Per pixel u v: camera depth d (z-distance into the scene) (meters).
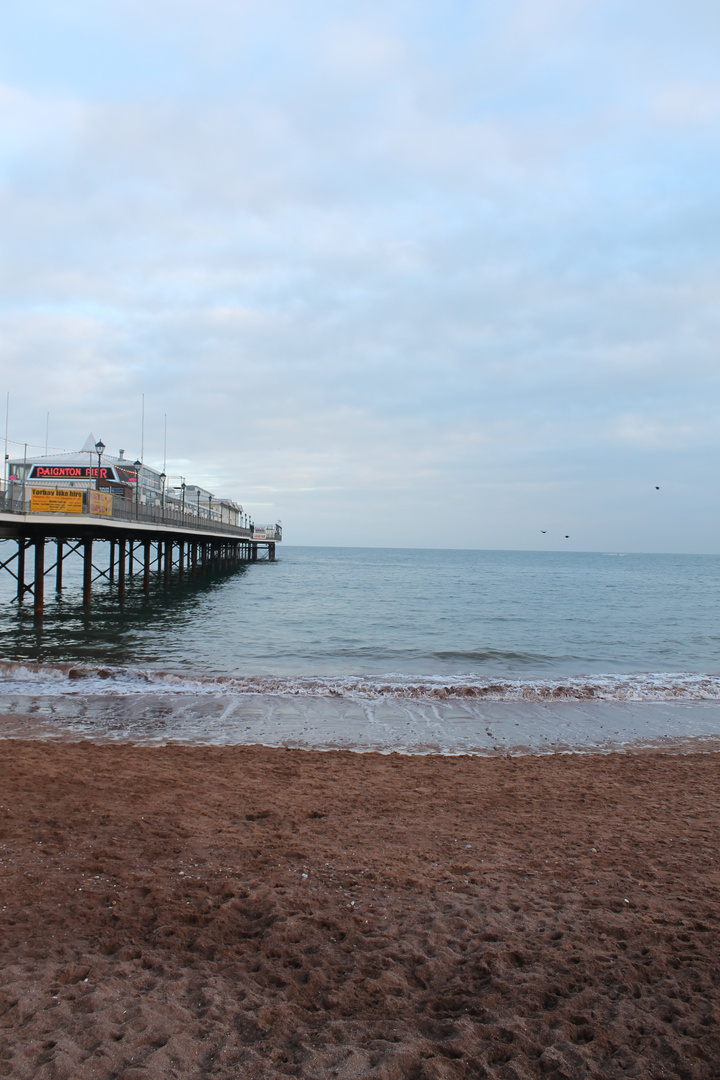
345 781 8.71
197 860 5.71
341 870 5.66
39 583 25.89
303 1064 3.19
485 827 7.03
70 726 11.94
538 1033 3.50
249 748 10.55
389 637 26.70
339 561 143.25
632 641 27.05
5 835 6.02
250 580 64.19
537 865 5.95
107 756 9.48
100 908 4.74
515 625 32.00
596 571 116.75
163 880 5.25
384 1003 3.74
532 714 14.03
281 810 7.29
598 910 5.00
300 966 4.12
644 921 4.80
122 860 5.61
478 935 4.56
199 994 3.75
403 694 15.38
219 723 12.52
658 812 7.72
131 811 6.91
